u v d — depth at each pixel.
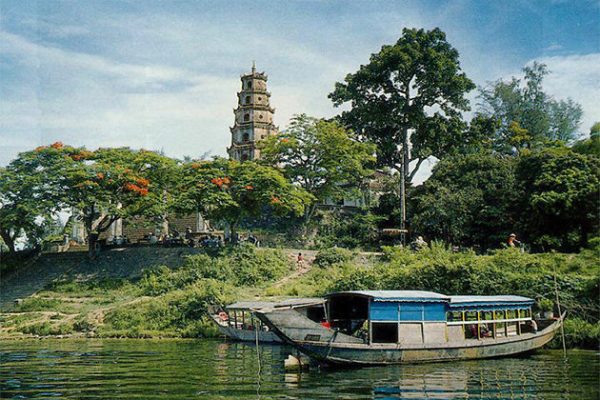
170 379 19.59
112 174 50.72
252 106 70.00
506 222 48.66
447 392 17.16
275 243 57.16
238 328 33.50
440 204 50.53
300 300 24.81
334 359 21.61
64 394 17.11
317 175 56.25
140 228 64.50
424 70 59.75
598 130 55.72
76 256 53.19
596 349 27.02
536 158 48.81
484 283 33.16
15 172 49.22
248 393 17.08
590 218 43.03
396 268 37.84
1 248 54.41
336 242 56.53
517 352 24.95
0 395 17.03
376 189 65.94
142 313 38.69
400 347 22.55
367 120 61.09
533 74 71.31
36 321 39.72
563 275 32.47
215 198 48.94
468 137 62.53
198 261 46.94
